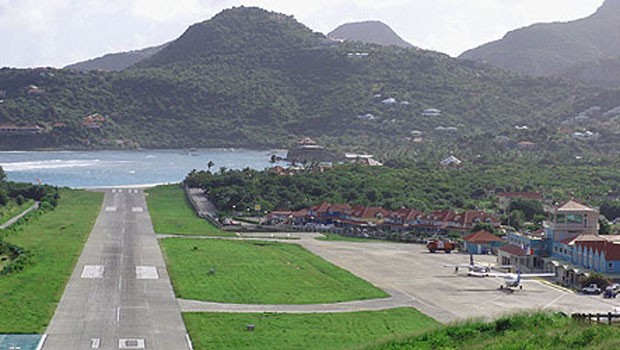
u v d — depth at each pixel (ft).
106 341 347.77
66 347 336.29
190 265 537.65
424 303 440.04
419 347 310.45
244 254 596.29
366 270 547.49
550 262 557.33
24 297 420.77
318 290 467.52
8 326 363.56
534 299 458.09
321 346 344.90
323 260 583.58
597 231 587.27
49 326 368.48
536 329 315.78
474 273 531.50
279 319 392.88
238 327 375.04
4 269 489.67
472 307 432.25
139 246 616.80
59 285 454.81
